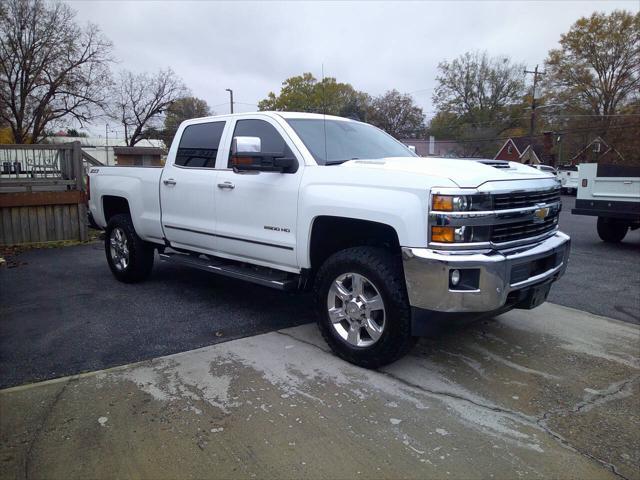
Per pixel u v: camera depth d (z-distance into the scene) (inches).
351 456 106.0
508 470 102.4
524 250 141.8
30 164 370.9
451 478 99.6
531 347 168.2
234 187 183.8
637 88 1754.4
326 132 181.2
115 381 139.6
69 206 382.9
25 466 102.2
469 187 127.9
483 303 127.1
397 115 2263.8
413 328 134.2
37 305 213.3
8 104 1412.4
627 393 136.4
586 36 1819.6
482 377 144.9
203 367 149.3
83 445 109.4
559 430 117.8
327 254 167.5
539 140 2004.2
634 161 1680.6
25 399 129.2
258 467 102.2
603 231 397.4
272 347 165.5
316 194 154.4
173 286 246.1
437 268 126.3
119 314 200.8
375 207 138.2
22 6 1370.6
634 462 106.0
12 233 363.9
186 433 114.1
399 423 119.3
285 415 122.1
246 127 189.2
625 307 216.2
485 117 2340.1
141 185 232.1
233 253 191.0
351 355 149.6
